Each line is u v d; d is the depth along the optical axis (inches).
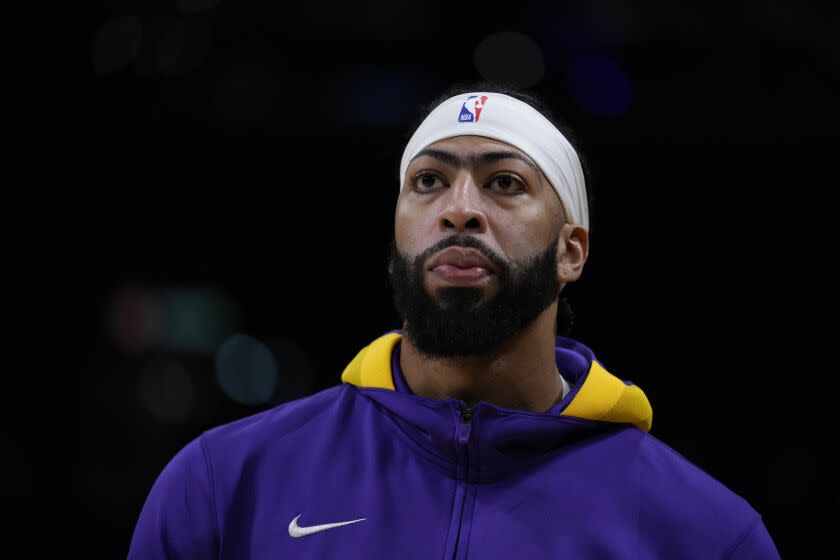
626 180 949.8
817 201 957.8
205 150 971.3
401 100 981.8
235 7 964.6
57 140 962.7
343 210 1026.7
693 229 994.1
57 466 864.9
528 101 259.0
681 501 230.5
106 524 831.7
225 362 1018.1
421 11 986.7
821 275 983.6
